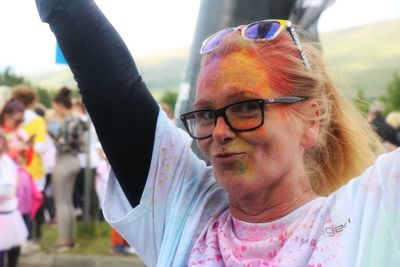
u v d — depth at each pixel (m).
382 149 1.37
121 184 1.35
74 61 1.29
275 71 1.09
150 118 1.32
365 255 0.99
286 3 2.56
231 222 1.19
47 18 1.29
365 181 1.07
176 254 1.23
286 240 1.08
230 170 1.08
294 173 1.11
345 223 1.04
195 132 1.15
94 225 6.86
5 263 4.86
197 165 1.36
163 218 1.32
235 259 1.09
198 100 1.12
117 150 1.31
